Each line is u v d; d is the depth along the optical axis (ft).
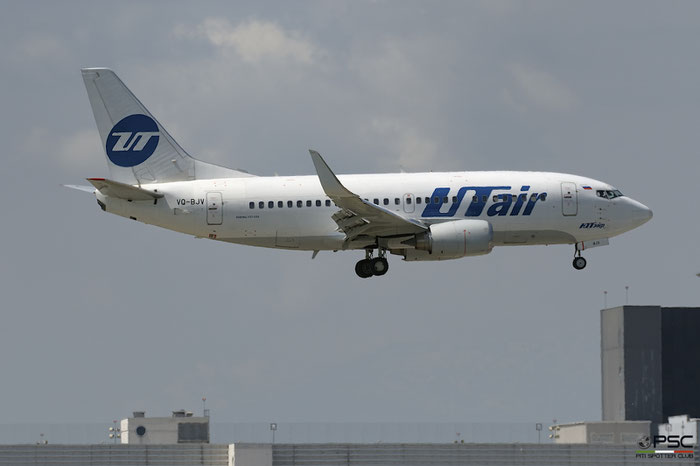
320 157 602.85
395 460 482.28
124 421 613.11
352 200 625.41
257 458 472.44
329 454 478.18
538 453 486.79
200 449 483.10
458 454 482.28
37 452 475.72
